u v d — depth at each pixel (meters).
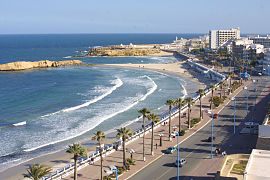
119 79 176.38
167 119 92.50
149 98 127.00
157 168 59.19
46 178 58.06
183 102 79.88
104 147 74.44
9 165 66.75
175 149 67.69
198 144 70.75
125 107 111.56
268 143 60.34
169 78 184.88
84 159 66.50
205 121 89.12
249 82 149.12
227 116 92.94
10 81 174.50
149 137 77.56
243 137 73.88
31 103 119.56
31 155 71.88
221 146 68.50
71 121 95.81
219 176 47.59
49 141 80.00
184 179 53.78
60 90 144.88
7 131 87.38
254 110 98.19
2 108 112.19
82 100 123.62
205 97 120.69
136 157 65.25
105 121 95.81
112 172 56.34
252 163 41.47
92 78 183.62
